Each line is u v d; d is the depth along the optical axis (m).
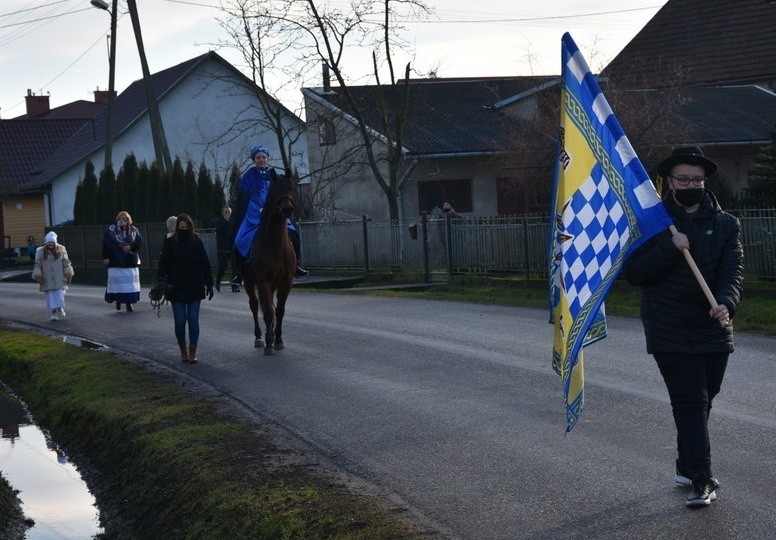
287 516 6.88
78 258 41.53
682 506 6.65
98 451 10.80
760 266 18.14
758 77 43.78
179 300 13.91
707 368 6.71
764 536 6.03
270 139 54.12
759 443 8.15
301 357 13.79
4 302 27.45
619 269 6.57
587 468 7.69
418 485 7.51
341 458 8.44
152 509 8.50
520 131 32.12
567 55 6.84
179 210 37.56
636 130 28.33
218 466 8.40
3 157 61.31
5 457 11.34
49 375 14.54
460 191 37.03
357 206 39.53
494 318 16.94
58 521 9.12
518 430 9.01
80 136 60.03
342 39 34.19
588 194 6.76
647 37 48.09
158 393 11.88
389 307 19.56
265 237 13.90
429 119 38.69
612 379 11.02
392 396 10.82
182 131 52.81
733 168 37.78
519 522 6.56
